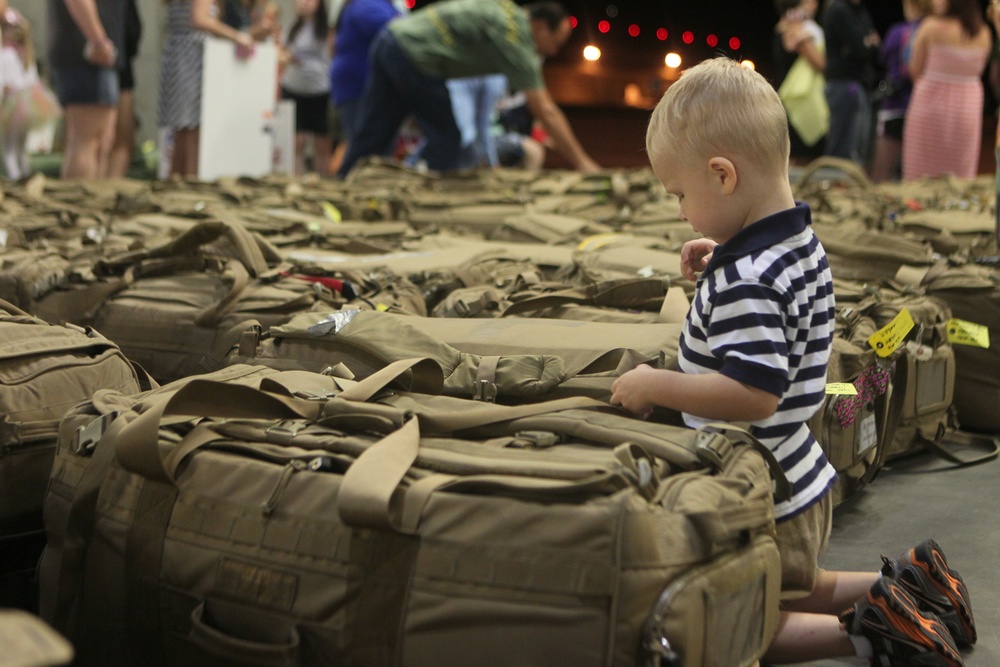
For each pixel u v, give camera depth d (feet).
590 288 7.34
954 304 9.62
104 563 4.57
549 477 3.95
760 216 4.81
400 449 4.19
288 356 6.38
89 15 16.34
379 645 3.91
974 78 19.45
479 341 6.15
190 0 20.20
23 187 13.52
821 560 6.80
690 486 4.03
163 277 8.06
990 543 7.15
